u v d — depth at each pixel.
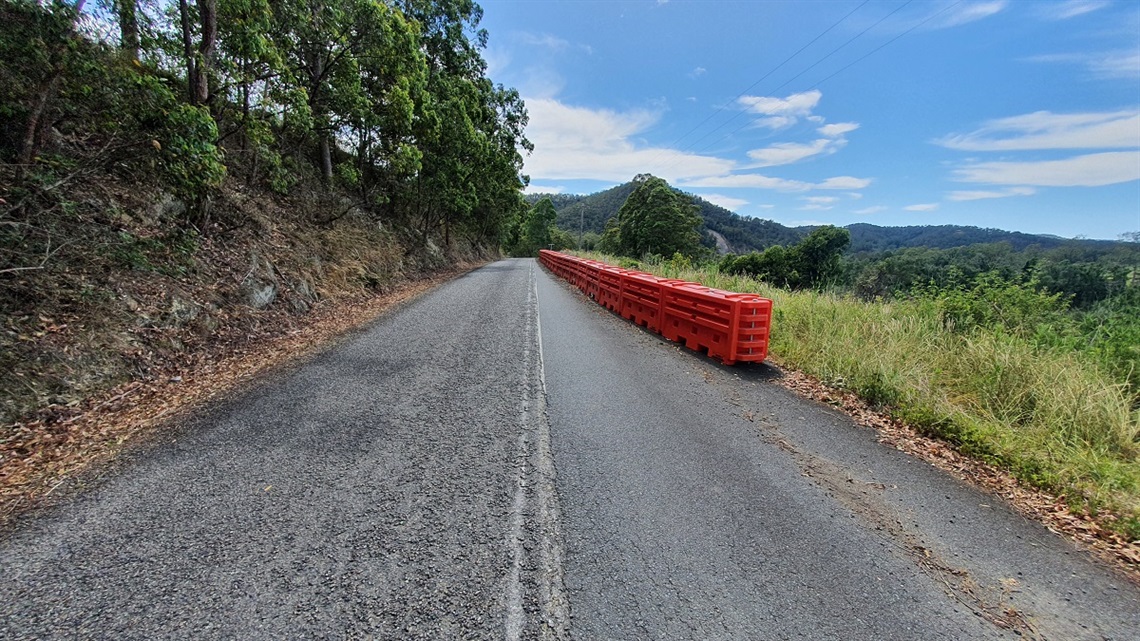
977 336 5.86
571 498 2.97
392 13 10.86
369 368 5.57
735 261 32.03
